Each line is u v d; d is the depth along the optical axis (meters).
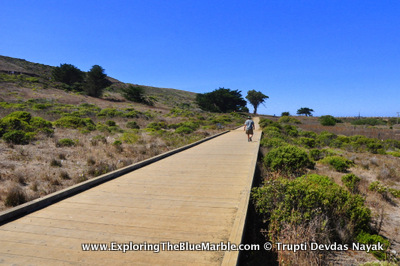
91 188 5.62
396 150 19.14
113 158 10.10
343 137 21.67
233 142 14.63
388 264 3.59
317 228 3.99
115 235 3.45
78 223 3.83
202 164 8.20
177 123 28.86
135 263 2.80
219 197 4.94
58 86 63.72
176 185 5.80
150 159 8.51
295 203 4.30
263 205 4.42
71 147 11.58
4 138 10.97
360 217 4.76
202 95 79.88
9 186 6.36
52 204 4.64
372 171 11.05
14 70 70.50
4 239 3.36
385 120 61.34
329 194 4.85
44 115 23.94
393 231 5.31
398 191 7.81
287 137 20.72
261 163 9.33
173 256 2.94
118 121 26.77
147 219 3.96
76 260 2.87
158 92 105.12
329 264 3.71
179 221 3.87
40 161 8.84
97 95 63.25
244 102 82.50
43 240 3.33
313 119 63.75
